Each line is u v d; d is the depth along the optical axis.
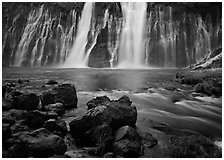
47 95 10.32
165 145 7.81
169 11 48.19
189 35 47.69
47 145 6.57
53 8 52.44
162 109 12.77
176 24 47.84
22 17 53.72
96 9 49.34
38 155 6.49
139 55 45.84
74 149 7.14
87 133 7.34
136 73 29.45
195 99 16.08
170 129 9.41
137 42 46.56
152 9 48.03
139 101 14.04
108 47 46.16
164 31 46.97
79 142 7.48
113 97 14.34
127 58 45.81
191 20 48.44
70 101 10.73
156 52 45.69
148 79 23.08
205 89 17.42
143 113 11.47
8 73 28.42
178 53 46.53
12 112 8.52
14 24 52.97
